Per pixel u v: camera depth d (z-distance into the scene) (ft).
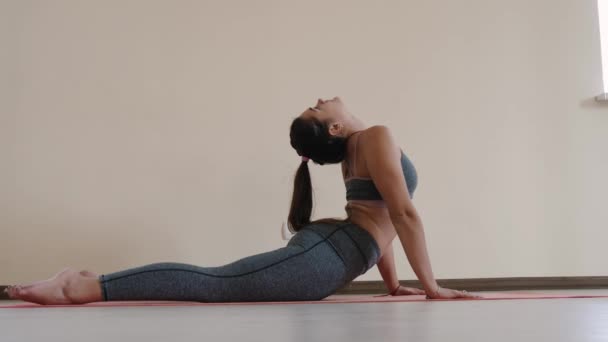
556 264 10.22
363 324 2.01
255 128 9.76
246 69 9.87
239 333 1.72
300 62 10.03
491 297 4.87
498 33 10.67
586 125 10.65
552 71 10.71
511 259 10.12
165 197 9.41
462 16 10.62
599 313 2.59
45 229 9.07
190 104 9.67
